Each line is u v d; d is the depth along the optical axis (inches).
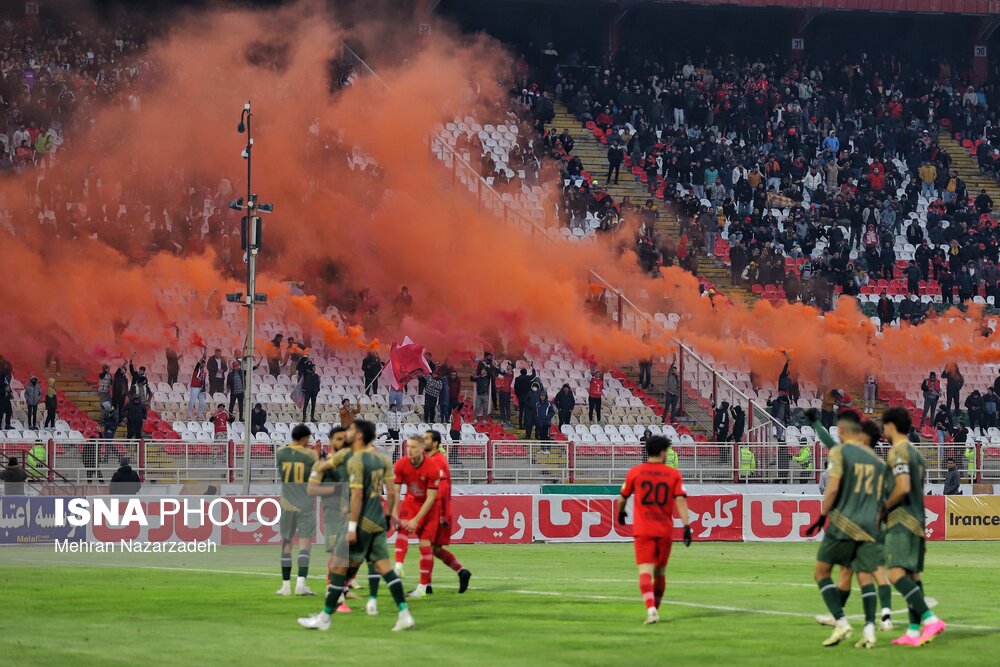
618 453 2640.3
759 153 3944.4
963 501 2185.0
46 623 964.6
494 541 1994.3
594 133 4008.4
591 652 828.6
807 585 1311.5
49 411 2647.6
